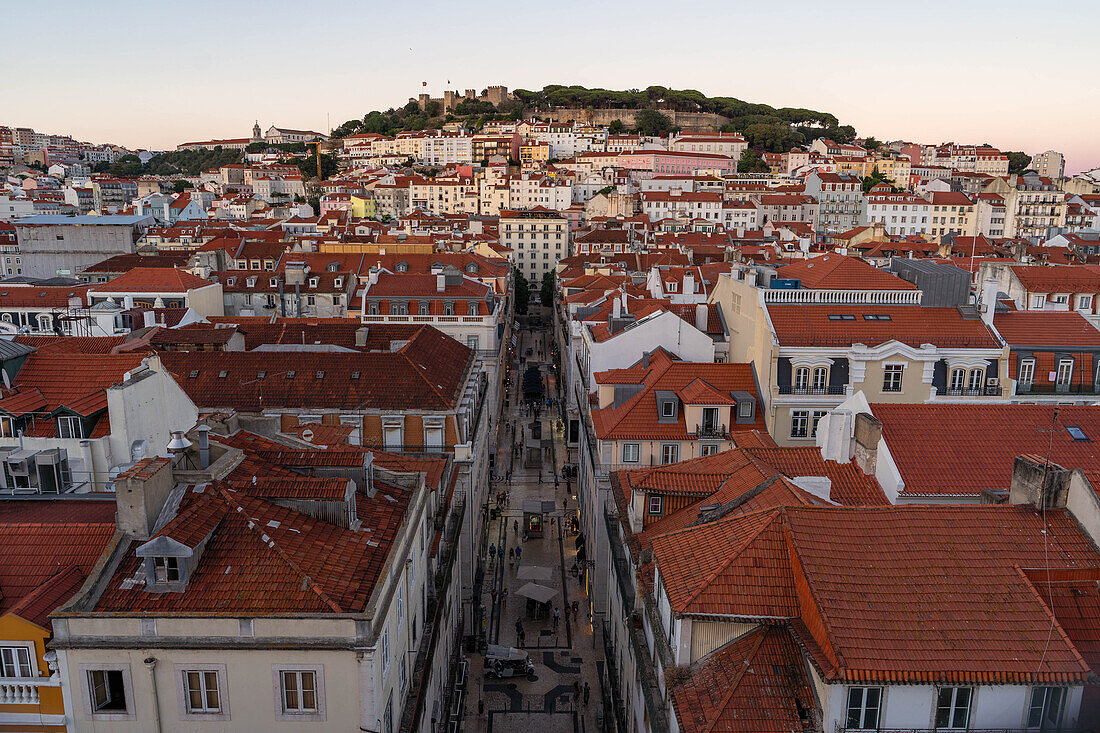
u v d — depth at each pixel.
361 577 28.98
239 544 28.70
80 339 60.66
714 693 25.98
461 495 55.84
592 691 50.75
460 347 75.31
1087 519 28.75
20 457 37.03
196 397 58.69
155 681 26.30
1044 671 24.06
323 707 26.66
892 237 197.62
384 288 96.50
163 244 181.62
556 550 71.50
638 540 38.34
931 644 24.62
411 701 32.78
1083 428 43.66
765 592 27.58
